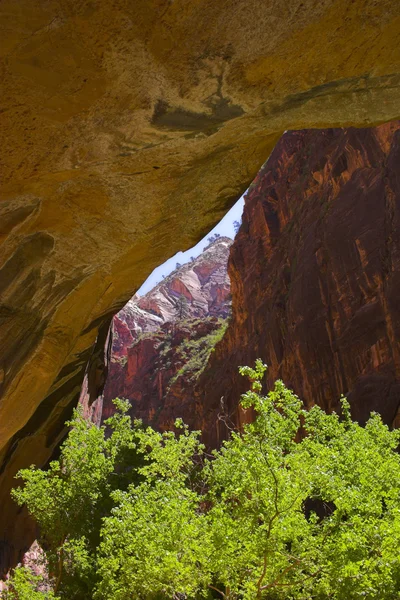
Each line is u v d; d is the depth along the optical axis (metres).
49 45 3.65
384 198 32.78
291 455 10.58
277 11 3.78
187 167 5.55
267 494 9.66
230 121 4.88
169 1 3.55
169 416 66.12
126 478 19.97
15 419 7.74
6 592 15.86
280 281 44.44
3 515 20.69
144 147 4.93
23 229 5.62
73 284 6.63
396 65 4.50
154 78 4.08
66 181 5.23
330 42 4.10
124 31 3.67
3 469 20.00
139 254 6.77
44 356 7.14
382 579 8.54
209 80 4.21
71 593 16.88
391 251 30.67
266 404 10.80
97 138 4.60
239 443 11.66
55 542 17.52
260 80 4.35
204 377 58.38
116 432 20.73
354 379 30.48
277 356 41.03
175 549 10.41
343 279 33.47
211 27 3.79
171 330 96.12
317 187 44.75
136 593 11.44
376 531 8.96
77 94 4.04
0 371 6.83
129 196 5.60
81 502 17.80
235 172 6.38
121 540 11.89
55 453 21.73
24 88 3.91
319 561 9.61
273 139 6.24
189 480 15.41
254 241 55.62
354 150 37.56
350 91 4.88
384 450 13.06
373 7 3.86
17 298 6.34
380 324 29.52
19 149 4.42
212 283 156.62
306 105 4.98
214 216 6.82
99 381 27.62
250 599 10.16
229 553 10.07
